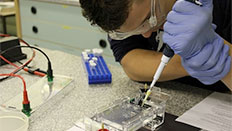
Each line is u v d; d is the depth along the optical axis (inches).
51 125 28.5
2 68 42.9
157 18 29.7
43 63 45.4
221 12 36.8
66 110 31.4
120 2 23.8
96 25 27.5
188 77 38.6
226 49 28.8
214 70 28.9
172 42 26.6
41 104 31.5
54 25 85.7
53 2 81.5
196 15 25.9
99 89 36.8
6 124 27.0
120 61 41.4
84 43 81.8
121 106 29.5
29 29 92.8
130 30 29.3
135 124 27.1
